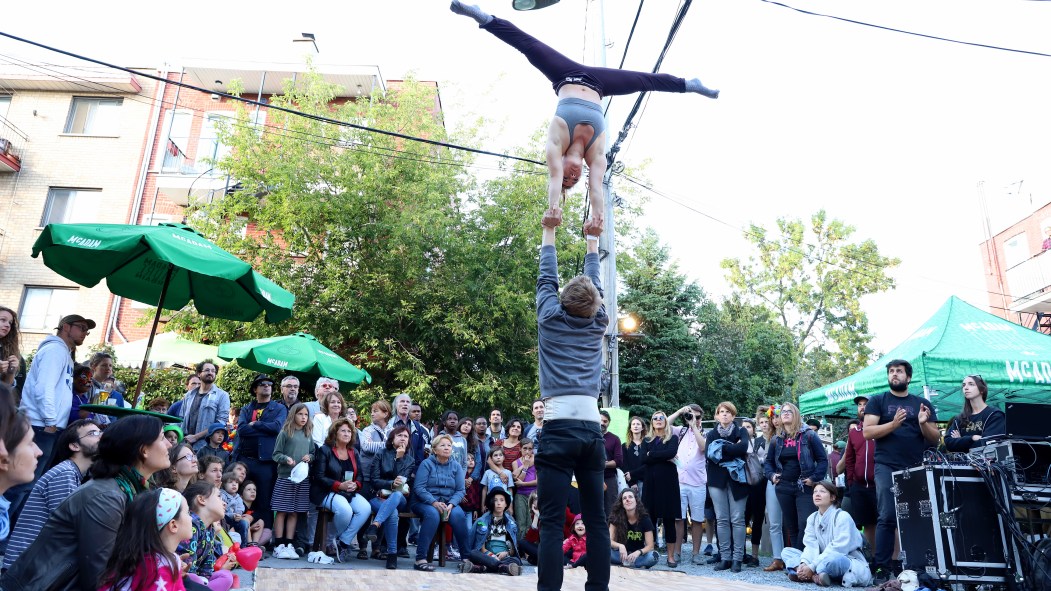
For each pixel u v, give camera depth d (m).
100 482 3.25
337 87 17.67
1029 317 25.16
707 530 9.67
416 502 7.66
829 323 35.31
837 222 35.47
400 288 16.34
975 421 6.56
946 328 9.06
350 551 8.18
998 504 5.55
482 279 16.62
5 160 19.83
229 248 16.20
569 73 4.05
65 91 21.03
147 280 7.22
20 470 2.62
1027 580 5.41
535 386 16.38
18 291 19.44
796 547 8.06
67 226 5.86
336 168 16.77
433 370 16.48
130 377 15.85
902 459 6.74
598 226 3.91
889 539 6.88
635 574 6.89
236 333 15.77
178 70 21.52
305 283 16.22
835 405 10.53
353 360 16.55
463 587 5.25
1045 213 24.22
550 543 3.20
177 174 20.05
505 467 8.77
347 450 7.70
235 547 5.07
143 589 2.95
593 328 3.48
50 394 5.51
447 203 17.05
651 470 8.83
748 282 36.34
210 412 8.03
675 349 20.98
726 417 8.65
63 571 3.03
